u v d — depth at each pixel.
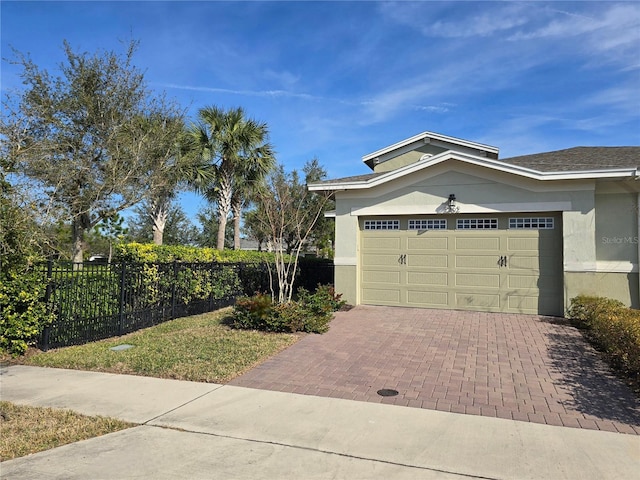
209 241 36.28
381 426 4.52
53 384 5.97
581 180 10.65
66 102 17.09
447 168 11.95
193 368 6.62
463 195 11.80
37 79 16.83
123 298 9.38
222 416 4.80
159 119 19.11
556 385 5.88
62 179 14.33
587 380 6.09
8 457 3.88
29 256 7.10
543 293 11.15
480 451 3.94
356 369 6.64
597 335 8.06
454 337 8.76
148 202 21.44
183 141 19.84
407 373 6.44
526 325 9.89
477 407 5.08
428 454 3.88
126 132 18.09
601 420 4.70
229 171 21.30
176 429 4.46
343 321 10.45
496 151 16.64
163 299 10.93
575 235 10.69
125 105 18.27
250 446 4.06
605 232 11.09
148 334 9.26
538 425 4.54
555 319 10.56
